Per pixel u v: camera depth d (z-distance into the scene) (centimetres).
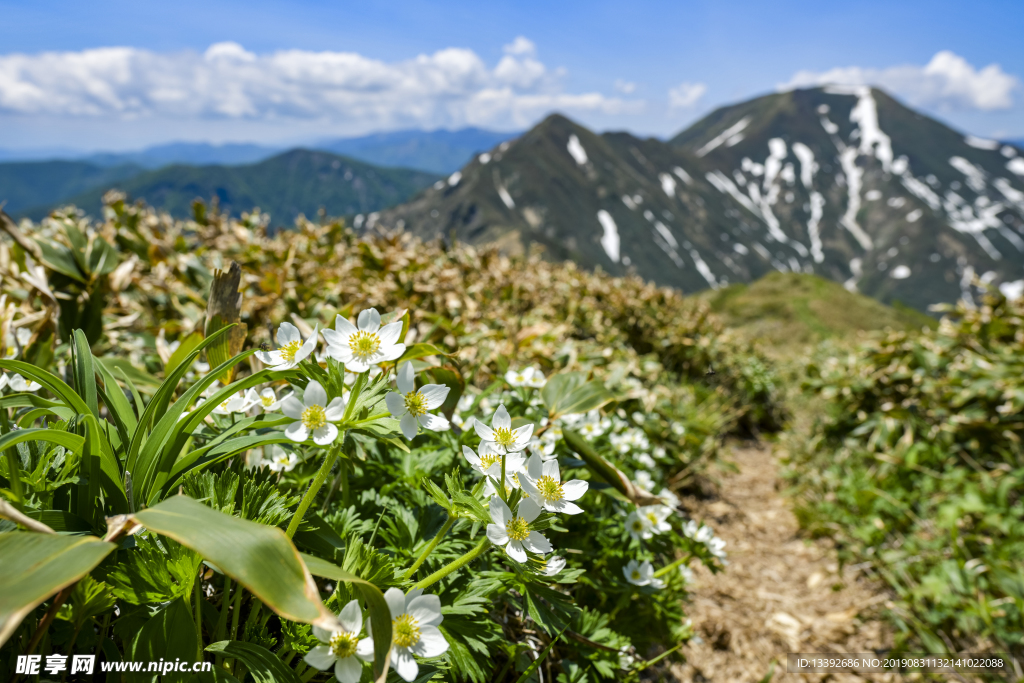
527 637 165
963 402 441
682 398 584
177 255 374
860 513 411
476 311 407
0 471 102
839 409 607
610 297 702
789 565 381
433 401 103
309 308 313
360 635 83
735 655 277
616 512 222
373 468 168
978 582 299
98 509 96
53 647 100
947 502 376
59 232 296
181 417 110
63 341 240
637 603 217
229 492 108
